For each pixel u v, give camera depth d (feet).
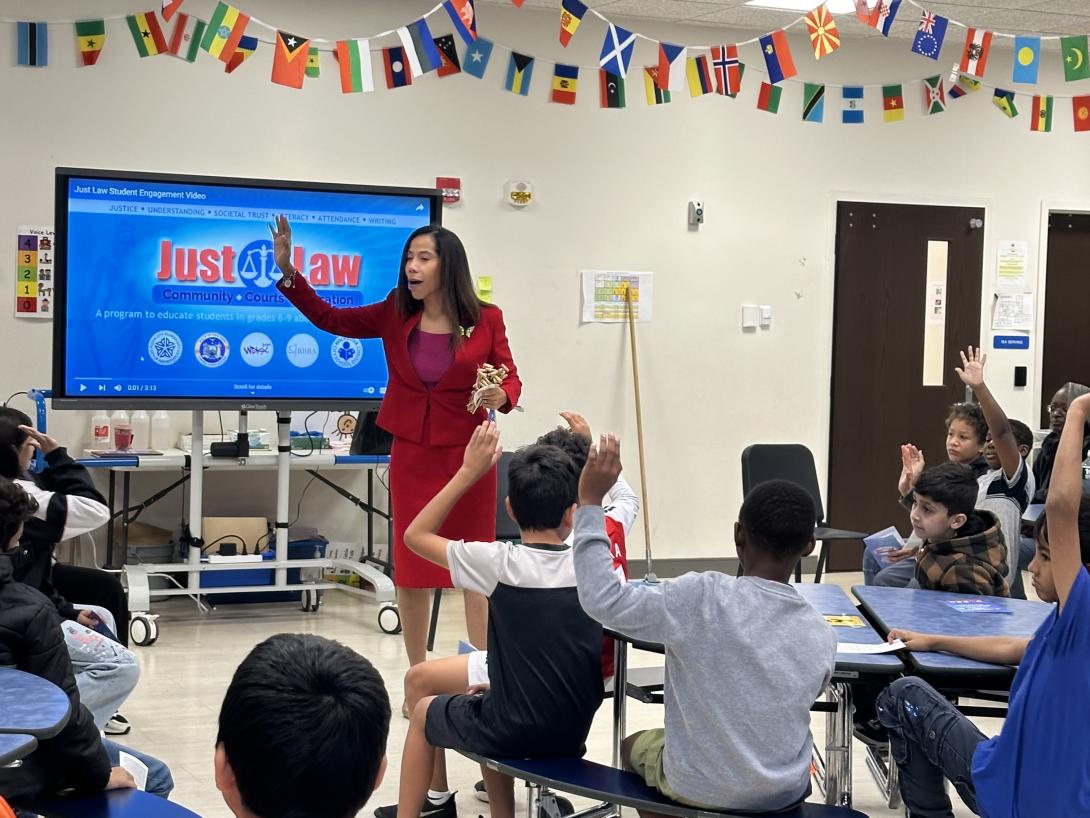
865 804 11.62
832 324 23.63
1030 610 9.53
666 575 22.81
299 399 17.80
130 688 10.91
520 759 8.41
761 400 23.30
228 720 3.66
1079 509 7.52
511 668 8.48
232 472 20.71
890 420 24.12
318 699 3.66
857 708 10.68
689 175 22.62
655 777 7.75
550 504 8.73
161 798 7.36
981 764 7.53
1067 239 25.40
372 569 18.67
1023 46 15.24
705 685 7.27
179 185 17.17
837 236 23.56
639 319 22.50
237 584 19.04
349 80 15.80
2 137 18.86
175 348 17.34
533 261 21.81
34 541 11.23
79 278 16.90
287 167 20.33
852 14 21.48
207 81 19.83
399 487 12.46
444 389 12.16
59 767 7.19
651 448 22.72
